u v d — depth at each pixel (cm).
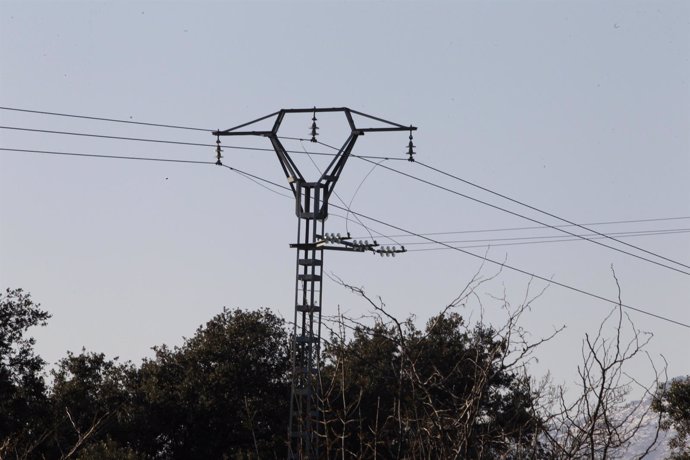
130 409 19762
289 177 10681
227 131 11019
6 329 18300
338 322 4669
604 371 4069
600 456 4031
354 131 10694
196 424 19662
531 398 4138
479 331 4375
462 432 4050
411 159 10662
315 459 5347
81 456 15912
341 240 10019
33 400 18062
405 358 4431
